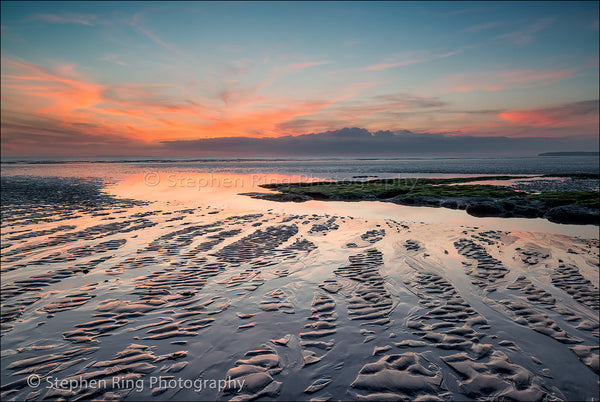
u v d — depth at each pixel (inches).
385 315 176.9
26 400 114.3
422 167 3154.5
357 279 233.1
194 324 167.6
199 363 135.1
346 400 114.0
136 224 458.6
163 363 135.1
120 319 172.6
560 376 126.5
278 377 126.6
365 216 549.0
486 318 172.7
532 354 140.4
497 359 136.8
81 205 661.3
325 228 430.3
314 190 929.5
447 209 641.6
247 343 149.6
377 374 127.3
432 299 197.6
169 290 213.3
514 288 214.7
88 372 129.3
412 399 114.2
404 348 145.2
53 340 152.0
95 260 281.0
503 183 1237.7
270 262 276.1
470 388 119.7
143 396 116.2
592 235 390.0
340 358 138.0
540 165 3405.5
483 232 402.3
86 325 166.1
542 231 418.3
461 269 254.8
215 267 262.1
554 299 196.5
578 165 3289.9
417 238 368.5
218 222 477.4
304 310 183.6
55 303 192.4
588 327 163.2
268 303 193.0
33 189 1010.7
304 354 141.2
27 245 334.0
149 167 3277.6
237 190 1013.8
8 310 182.7
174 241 354.9
